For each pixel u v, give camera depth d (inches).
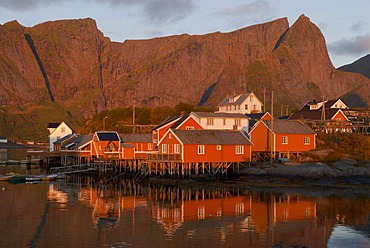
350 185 2625.5
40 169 3956.7
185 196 2336.4
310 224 1688.0
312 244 1434.5
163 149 3014.3
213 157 2908.5
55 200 2212.1
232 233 1557.6
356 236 1523.1
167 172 2997.0
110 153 3405.5
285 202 2142.0
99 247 1403.8
